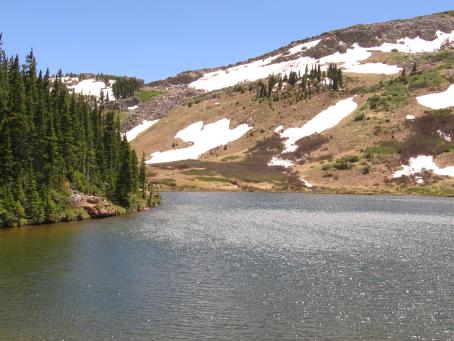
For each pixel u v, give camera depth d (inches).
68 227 2559.1
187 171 6801.2
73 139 3361.2
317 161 6624.0
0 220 2491.4
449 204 4266.7
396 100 7647.6
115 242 2102.6
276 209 3791.8
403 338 1026.7
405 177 5812.0
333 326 1089.4
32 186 2731.3
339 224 2851.9
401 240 2246.6
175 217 3166.8
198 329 1064.2
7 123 2748.5
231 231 2519.7
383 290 1370.6
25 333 1024.9
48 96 3555.6
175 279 1472.7
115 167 4077.3
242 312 1175.0
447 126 6663.4
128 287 1376.7
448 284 1435.8
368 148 6550.2
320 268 1636.3
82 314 1147.3
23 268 1574.8
